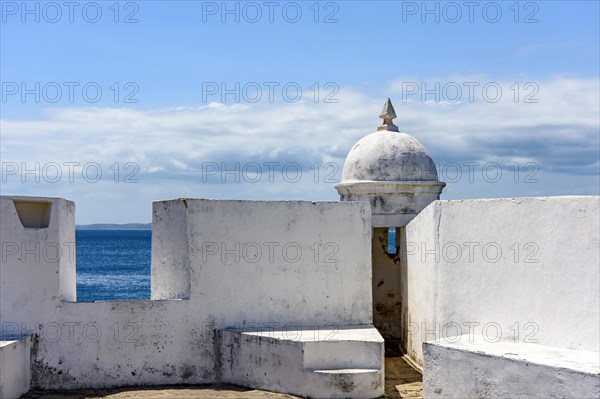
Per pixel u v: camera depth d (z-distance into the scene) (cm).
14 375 1091
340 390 1116
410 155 1517
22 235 1163
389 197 1501
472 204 1109
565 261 982
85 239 12519
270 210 1284
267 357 1180
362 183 1498
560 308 984
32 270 1166
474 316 1089
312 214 1306
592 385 821
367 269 1327
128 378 1203
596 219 945
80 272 5659
